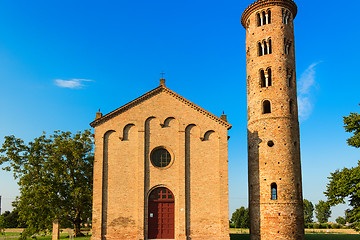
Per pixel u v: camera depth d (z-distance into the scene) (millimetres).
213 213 37688
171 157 39281
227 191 38219
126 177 38625
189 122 40188
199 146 39719
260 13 45094
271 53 43219
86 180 54250
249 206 42156
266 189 39375
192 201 38094
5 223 76000
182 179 38344
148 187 38438
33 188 48625
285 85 42094
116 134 39844
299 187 39875
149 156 39250
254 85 43719
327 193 36219
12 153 50375
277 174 39281
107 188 38312
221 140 39656
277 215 38031
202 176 38781
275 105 41531
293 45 44844
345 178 34281
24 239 47562
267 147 40531
